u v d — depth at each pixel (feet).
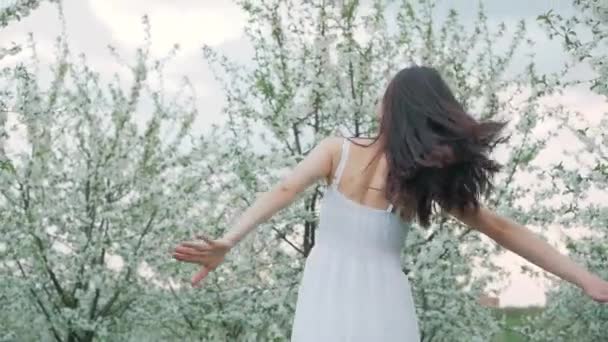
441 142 9.00
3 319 34.40
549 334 28.04
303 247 29.96
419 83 9.29
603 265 25.81
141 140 34.63
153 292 33.88
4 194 33.27
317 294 9.34
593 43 23.82
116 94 35.04
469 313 28.25
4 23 28.02
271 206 9.23
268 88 29.66
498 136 9.28
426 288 27.25
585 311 27.50
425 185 9.11
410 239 27.12
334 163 9.49
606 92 24.14
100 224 34.14
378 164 9.41
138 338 35.06
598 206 26.48
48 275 33.86
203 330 34.14
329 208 9.52
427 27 29.55
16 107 30.55
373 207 9.40
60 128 34.65
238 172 29.84
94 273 33.12
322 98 29.09
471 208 9.66
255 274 30.66
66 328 33.91
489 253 28.50
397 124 9.21
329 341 9.20
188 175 33.14
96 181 33.99
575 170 25.89
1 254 32.83
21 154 33.12
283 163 28.94
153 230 33.27
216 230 31.65
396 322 9.35
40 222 33.17
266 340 29.73
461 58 29.55
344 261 9.37
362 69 28.81
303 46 30.01
